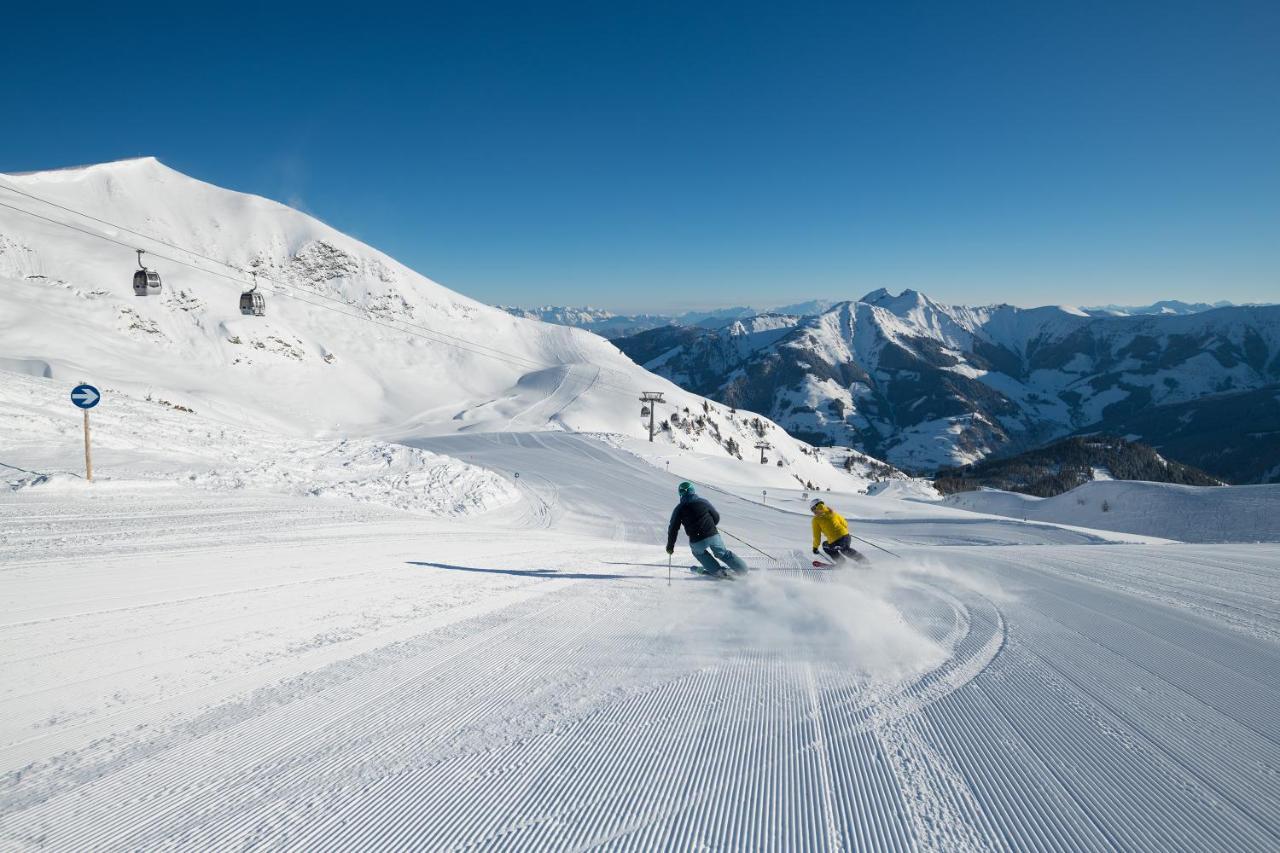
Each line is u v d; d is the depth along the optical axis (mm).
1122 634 5355
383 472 25172
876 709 3760
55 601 6094
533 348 173750
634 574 8727
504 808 2732
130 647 4902
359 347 136625
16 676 4262
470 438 60406
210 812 2699
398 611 6207
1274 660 4672
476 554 10469
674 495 34656
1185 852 2377
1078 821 2596
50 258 116500
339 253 186875
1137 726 3521
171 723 3600
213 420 28703
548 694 4031
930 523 31688
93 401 14156
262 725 3576
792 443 142375
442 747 3311
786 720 3609
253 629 5469
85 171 185125
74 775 3002
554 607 6453
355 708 3820
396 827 2592
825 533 9148
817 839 2496
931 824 2594
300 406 104812
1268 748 3258
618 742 3346
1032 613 6117
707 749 3264
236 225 191500
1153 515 39594
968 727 3500
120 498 13578
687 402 124188
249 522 12047
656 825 2600
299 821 2635
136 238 166250
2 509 11414
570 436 60594
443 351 145250
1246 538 33219
